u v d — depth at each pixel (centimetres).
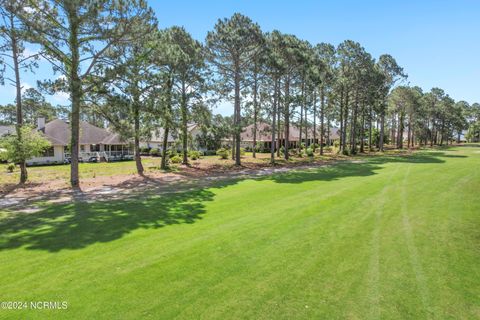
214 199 1217
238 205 1098
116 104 1641
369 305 440
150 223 873
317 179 1738
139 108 1762
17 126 1777
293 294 471
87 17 1409
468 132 8738
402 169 2141
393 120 6169
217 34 2291
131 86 1672
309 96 3488
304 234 756
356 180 1659
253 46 2361
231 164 2741
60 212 1027
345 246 673
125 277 527
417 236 735
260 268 564
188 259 605
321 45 3650
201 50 2408
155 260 601
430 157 3244
